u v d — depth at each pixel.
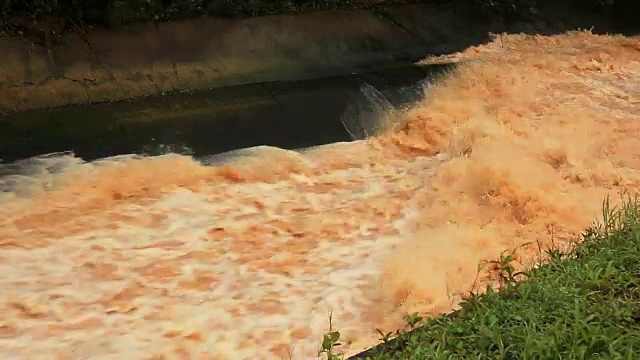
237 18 13.98
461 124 11.75
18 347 6.38
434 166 10.68
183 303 7.14
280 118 12.10
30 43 11.68
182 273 7.61
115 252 7.89
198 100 12.47
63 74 11.78
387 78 14.39
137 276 7.50
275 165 10.34
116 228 8.35
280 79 13.77
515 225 8.90
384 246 8.42
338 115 12.52
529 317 5.75
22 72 11.45
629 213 8.24
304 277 7.72
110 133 10.87
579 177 10.20
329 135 11.74
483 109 12.55
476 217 9.09
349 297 7.38
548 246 8.38
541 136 11.38
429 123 11.73
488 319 5.86
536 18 18.27
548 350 5.26
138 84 12.38
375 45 15.44
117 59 12.37
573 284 6.30
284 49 14.21
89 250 7.88
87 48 12.18
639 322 5.78
